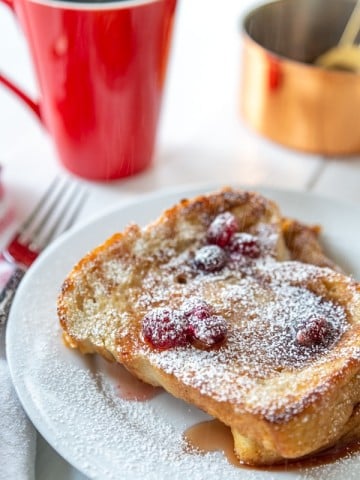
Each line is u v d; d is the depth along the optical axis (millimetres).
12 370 362
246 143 564
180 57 714
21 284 405
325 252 444
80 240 435
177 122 601
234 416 335
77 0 464
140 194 509
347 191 512
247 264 408
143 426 352
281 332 368
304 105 520
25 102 511
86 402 354
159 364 354
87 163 509
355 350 350
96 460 327
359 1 565
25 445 345
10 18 738
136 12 446
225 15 784
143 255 407
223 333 360
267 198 457
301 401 330
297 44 586
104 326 376
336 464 334
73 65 459
